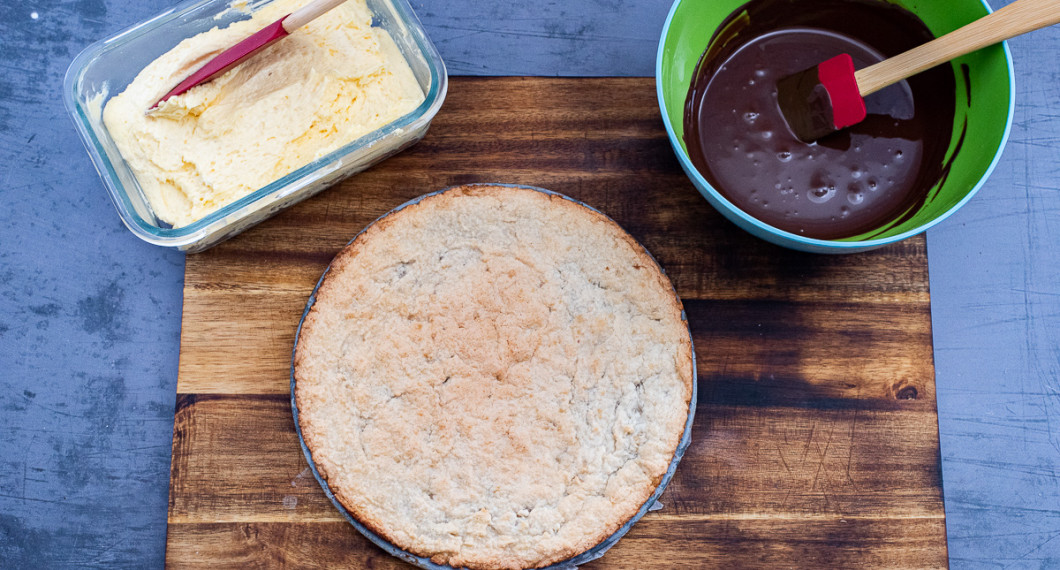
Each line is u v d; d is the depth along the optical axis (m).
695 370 0.73
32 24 0.80
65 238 0.79
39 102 0.79
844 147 0.70
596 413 0.71
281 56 0.72
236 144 0.71
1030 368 0.80
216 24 0.74
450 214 0.73
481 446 0.70
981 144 0.67
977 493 0.79
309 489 0.72
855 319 0.74
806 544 0.72
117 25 0.80
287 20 0.69
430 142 0.75
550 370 0.71
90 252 0.79
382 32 0.74
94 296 0.78
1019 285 0.80
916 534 0.72
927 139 0.70
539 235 0.73
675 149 0.67
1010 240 0.80
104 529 0.77
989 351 0.80
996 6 0.81
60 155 0.79
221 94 0.72
